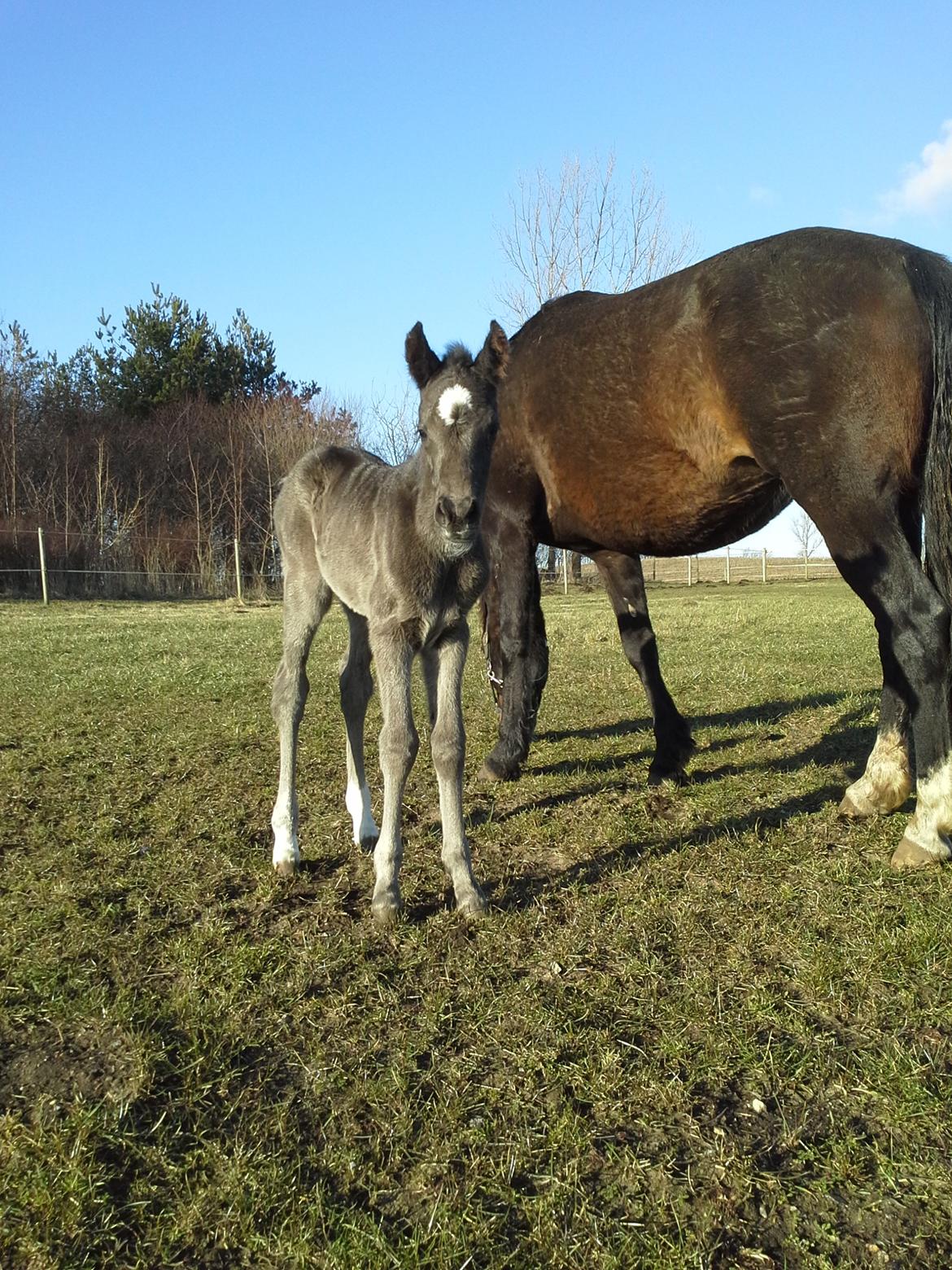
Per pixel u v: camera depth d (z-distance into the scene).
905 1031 2.83
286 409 39.41
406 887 3.99
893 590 3.93
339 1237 2.06
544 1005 3.00
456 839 3.81
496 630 6.30
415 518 3.69
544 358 5.29
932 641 3.86
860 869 4.02
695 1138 2.39
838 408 3.95
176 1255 2.03
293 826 4.30
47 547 27.36
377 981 3.17
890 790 4.57
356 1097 2.56
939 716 3.89
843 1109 2.51
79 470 33.16
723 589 33.25
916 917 3.45
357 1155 2.32
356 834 4.52
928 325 3.81
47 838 4.59
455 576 3.84
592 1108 2.51
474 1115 2.49
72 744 6.54
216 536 35.19
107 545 30.59
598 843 4.49
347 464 4.67
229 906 3.81
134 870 4.16
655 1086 2.57
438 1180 2.26
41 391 35.47
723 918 3.61
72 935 3.49
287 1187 2.21
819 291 3.99
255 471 36.34
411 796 5.32
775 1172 2.28
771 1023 2.89
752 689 8.80
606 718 7.57
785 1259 2.03
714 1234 2.10
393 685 3.76
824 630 14.22
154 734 6.87
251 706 8.01
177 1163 2.30
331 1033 2.87
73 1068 2.69
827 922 3.54
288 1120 2.46
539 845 4.50
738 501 4.81
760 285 4.15
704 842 4.45
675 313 4.52
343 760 6.11
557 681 9.54
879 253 3.94
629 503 5.14
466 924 3.61
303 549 4.70
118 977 3.20
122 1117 2.46
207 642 13.04
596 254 28.17
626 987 3.12
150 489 34.72
